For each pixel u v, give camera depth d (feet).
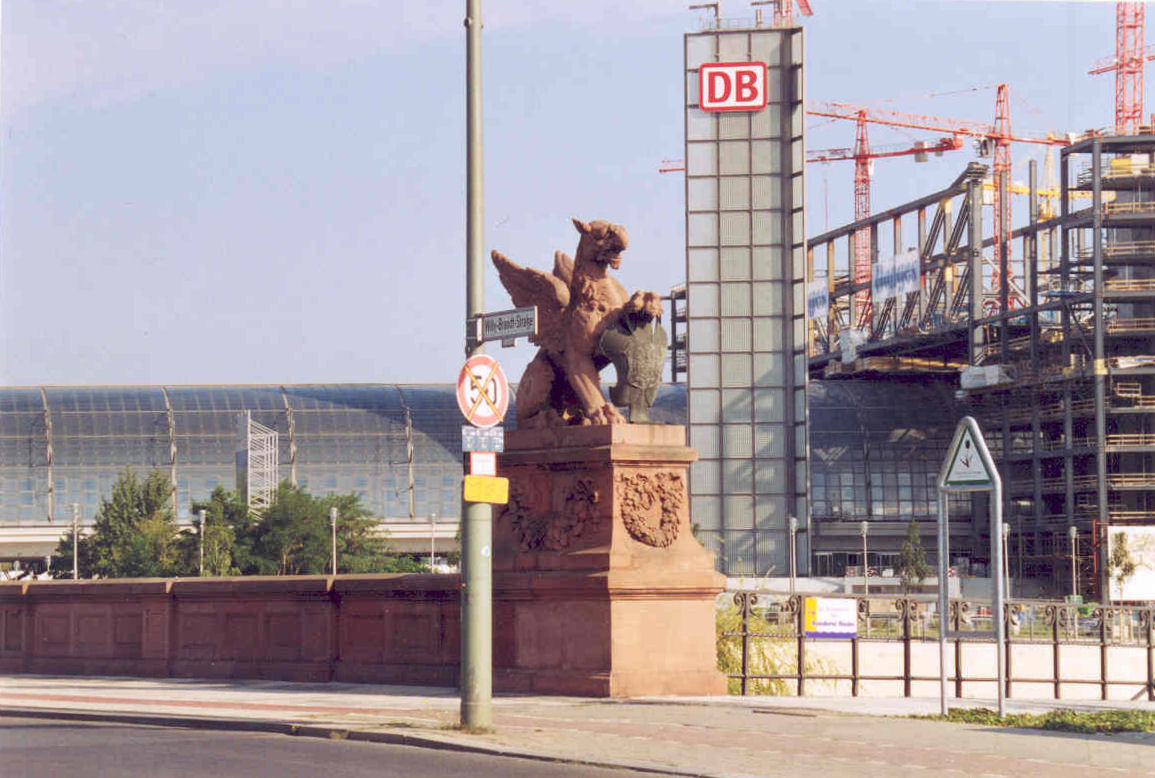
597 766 56.54
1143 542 446.60
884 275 561.84
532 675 83.92
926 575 464.65
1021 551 493.77
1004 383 494.59
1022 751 62.03
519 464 87.04
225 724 69.10
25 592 110.11
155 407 572.92
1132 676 123.85
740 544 417.69
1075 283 481.87
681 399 570.46
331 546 439.63
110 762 55.52
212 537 423.23
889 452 564.71
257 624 99.19
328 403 582.76
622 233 85.87
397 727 65.51
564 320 87.15
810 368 620.90
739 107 426.51
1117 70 552.41
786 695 96.43
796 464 418.51
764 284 424.05
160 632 103.19
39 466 557.74
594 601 82.38
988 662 115.65
